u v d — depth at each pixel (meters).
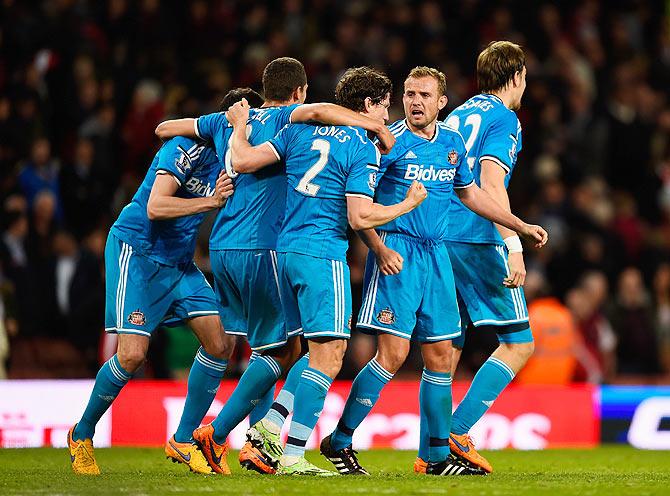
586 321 41.38
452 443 22.58
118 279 22.00
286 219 20.94
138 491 17.95
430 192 21.58
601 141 53.84
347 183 20.42
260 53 50.03
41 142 41.28
